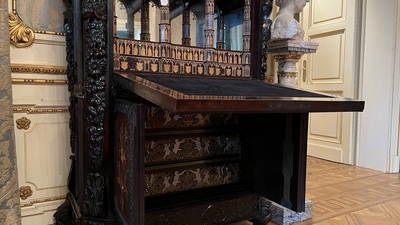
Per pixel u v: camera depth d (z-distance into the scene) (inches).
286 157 46.6
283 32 60.7
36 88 49.1
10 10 45.9
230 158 54.4
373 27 101.4
